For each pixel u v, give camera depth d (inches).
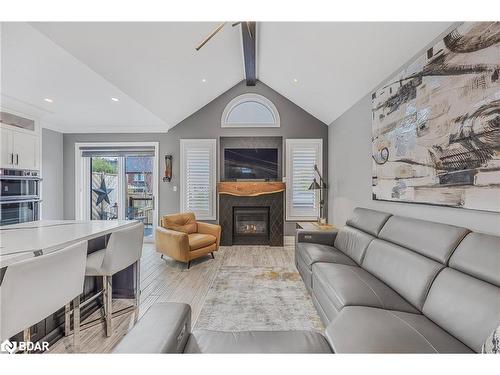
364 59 115.5
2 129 140.1
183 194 209.3
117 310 99.5
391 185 109.7
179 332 49.6
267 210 210.2
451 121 75.4
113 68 114.6
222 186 202.2
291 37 129.8
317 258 108.8
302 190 209.5
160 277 135.7
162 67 131.6
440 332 55.0
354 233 117.4
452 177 75.2
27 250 58.9
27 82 119.6
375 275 88.3
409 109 96.5
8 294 47.1
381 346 49.2
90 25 89.0
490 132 62.8
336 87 151.3
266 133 210.4
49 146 199.9
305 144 209.5
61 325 82.7
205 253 161.0
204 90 185.6
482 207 65.2
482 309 49.3
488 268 54.3
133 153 212.7
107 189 225.6
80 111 165.6
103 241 107.3
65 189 211.9
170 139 211.0
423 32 86.4
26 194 154.2
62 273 58.9
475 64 67.0
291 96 201.3
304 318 93.7
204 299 109.7
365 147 140.3
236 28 135.3
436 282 63.6
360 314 62.2
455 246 66.2
